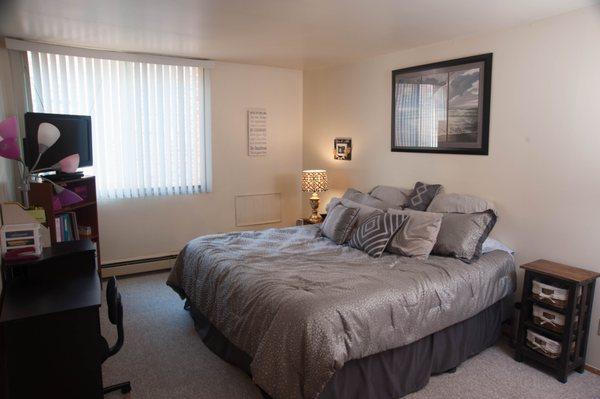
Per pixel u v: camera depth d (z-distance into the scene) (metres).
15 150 2.56
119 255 4.51
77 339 1.93
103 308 3.71
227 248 3.33
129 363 2.85
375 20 3.06
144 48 4.10
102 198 4.35
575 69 2.82
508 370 2.80
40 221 2.95
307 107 5.43
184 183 4.79
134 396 2.49
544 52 2.98
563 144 2.91
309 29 3.35
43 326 1.87
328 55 4.35
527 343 2.89
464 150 3.55
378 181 4.45
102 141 4.28
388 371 2.38
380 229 3.25
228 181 5.07
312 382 2.03
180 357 2.94
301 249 3.38
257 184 5.29
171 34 3.55
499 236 3.35
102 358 2.25
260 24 3.20
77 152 3.72
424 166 3.92
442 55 3.71
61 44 3.91
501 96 3.27
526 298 2.87
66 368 1.93
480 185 3.46
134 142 4.45
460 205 3.41
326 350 2.04
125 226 4.52
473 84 3.44
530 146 3.10
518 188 3.20
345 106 4.83
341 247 3.43
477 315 2.93
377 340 2.27
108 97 4.27
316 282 2.50
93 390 1.98
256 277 2.64
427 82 3.81
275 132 5.34
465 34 3.44
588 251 2.82
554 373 2.76
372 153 4.50
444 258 3.05
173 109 4.62
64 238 3.66
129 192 4.48
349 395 2.23
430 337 2.62
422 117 3.89
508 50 3.20
